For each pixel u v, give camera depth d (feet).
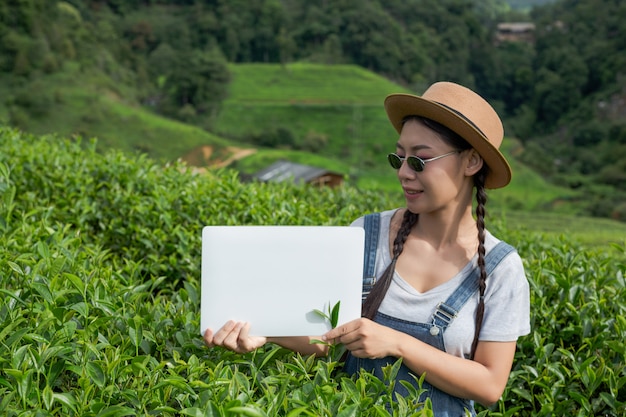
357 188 20.35
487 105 6.95
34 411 5.60
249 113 286.46
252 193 16.26
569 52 306.96
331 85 304.71
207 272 6.40
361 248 6.52
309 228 6.46
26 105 246.27
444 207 7.03
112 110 257.55
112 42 300.61
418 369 6.52
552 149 279.28
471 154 6.93
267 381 6.20
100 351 7.00
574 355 9.27
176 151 247.91
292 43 327.06
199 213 15.30
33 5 273.75
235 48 325.21
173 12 331.57
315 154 273.13
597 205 239.09
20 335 6.23
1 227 10.48
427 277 7.06
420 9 336.90
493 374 6.75
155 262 13.25
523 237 15.20
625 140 269.03
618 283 10.65
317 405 5.70
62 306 7.55
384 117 287.89
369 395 6.28
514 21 341.00
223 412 5.22
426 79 313.94
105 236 15.26
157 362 6.93
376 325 6.42
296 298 6.49
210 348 7.34
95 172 18.12
